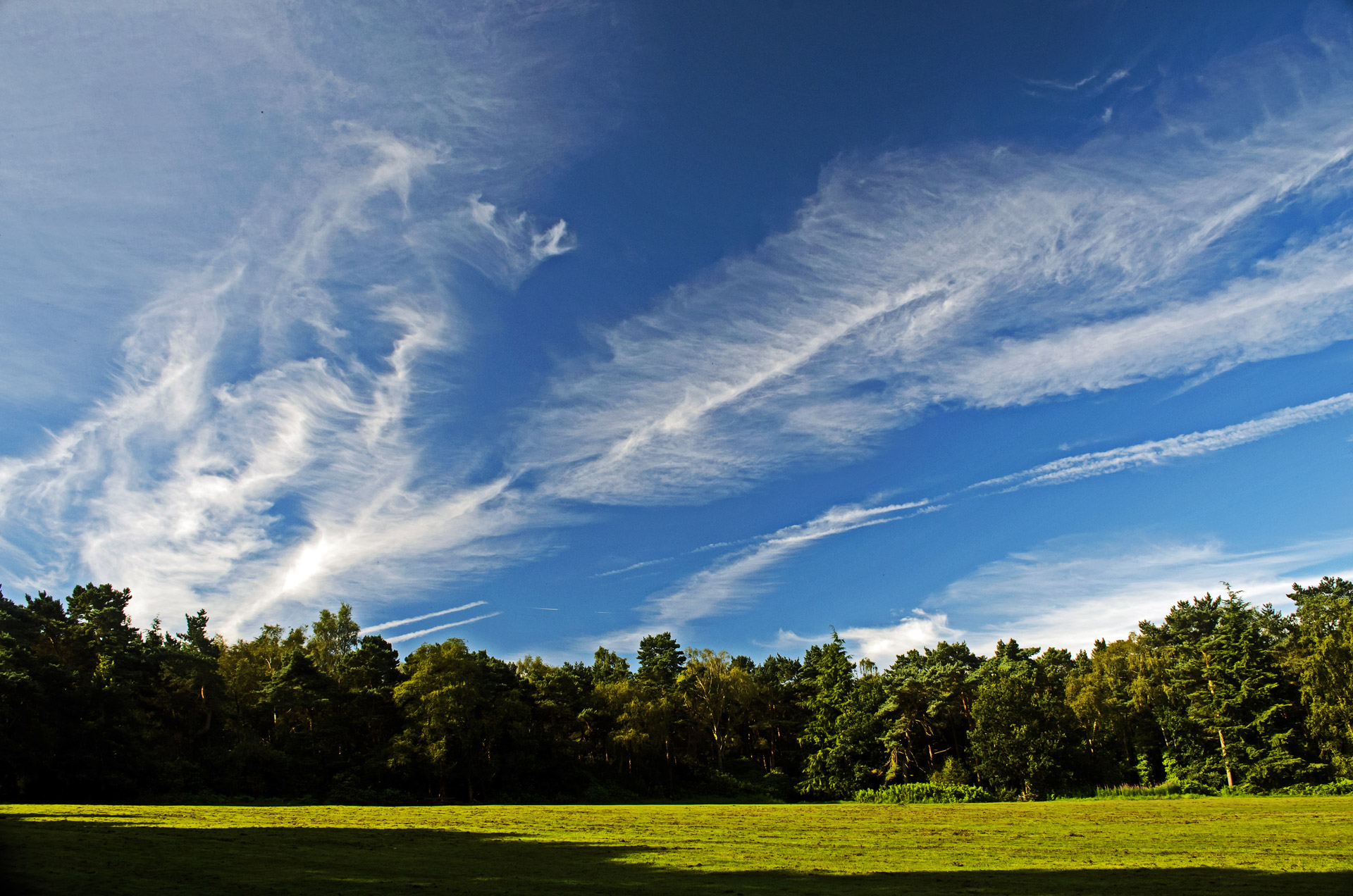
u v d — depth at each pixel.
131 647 67.50
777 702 118.81
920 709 100.44
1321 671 74.88
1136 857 29.80
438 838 35.44
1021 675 91.19
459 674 78.56
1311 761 76.25
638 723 94.69
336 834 36.09
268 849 29.88
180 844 30.33
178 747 70.81
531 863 27.48
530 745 85.00
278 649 90.94
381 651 85.88
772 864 27.67
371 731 82.75
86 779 56.94
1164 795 77.44
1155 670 90.94
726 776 102.19
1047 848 32.91
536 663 105.44
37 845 28.41
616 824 44.69
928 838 37.19
